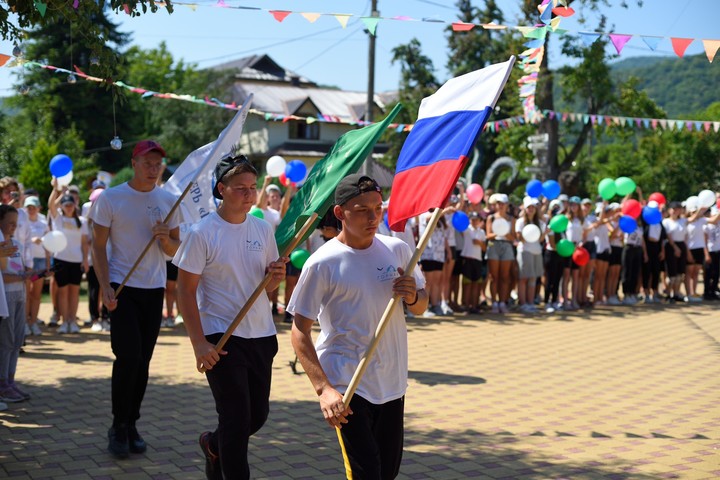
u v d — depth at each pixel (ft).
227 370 13.30
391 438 11.99
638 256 48.91
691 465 17.20
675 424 20.77
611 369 28.50
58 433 19.30
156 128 149.89
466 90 12.55
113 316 17.21
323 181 14.56
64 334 35.32
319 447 18.37
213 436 14.01
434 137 12.49
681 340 35.37
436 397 23.76
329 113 151.74
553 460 17.53
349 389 11.07
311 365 11.57
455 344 33.63
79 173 97.81
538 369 28.35
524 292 44.55
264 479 16.11
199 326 13.38
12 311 22.36
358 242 12.07
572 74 81.00
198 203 21.15
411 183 12.44
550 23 19.12
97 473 16.29
